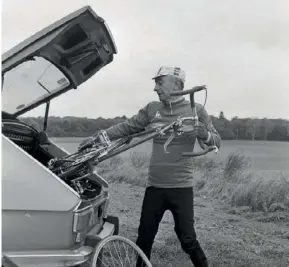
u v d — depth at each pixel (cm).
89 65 455
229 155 856
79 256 343
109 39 429
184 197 425
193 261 428
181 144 423
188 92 387
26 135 454
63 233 340
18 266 319
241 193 755
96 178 465
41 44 361
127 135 450
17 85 448
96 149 400
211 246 575
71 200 340
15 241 328
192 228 425
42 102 481
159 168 425
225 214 714
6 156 328
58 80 460
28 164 331
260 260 539
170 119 428
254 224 670
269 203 732
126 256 401
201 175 852
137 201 782
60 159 411
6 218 325
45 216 334
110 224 436
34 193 331
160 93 428
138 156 954
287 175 791
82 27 389
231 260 535
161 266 512
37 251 334
